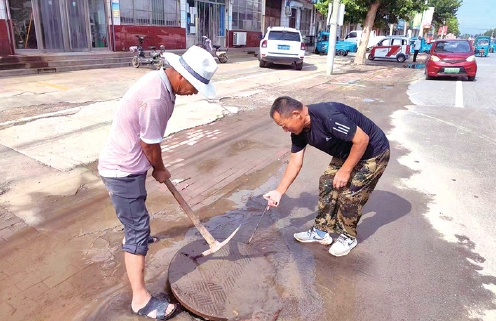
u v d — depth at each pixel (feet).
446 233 10.91
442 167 15.76
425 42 107.45
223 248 9.80
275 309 7.90
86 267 9.04
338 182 8.64
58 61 36.58
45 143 16.47
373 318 7.79
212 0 62.08
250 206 12.37
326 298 8.31
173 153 16.72
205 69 6.65
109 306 7.87
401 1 56.65
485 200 12.92
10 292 8.13
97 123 19.54
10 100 23.27
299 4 94.68
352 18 61.52
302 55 48.01
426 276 9.08
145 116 6.57
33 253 9.45
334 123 8.00
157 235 10.49
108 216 11.27
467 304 8.20
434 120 23.53
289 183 9.43
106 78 33.42
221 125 21.31
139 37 42.75
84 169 14.17
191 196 12.87
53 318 7.50
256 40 76.48
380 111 25.98
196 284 8.43
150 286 8.52
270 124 21.89
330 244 10.37
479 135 20.43
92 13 43.42
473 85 39.04
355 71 51.24
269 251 9.95
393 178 14.62
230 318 7.61
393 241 10.50
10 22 35.32
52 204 11.70
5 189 12.39
